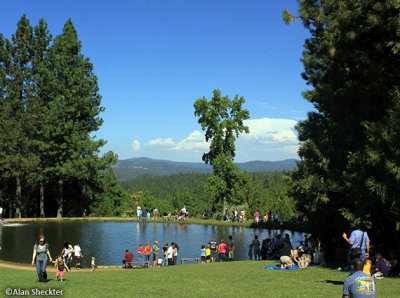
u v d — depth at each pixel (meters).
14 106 54.00
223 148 56.91
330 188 20.80
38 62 56.34
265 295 11.35
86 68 56.94
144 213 54.34
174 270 19.11
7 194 57.31
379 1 14.45
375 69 15.78
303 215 25.27
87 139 54.06
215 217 58.56
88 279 15.41
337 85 19.97
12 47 54.66
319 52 20.17
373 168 14.74
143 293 12.05
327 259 20.11
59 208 55.62
